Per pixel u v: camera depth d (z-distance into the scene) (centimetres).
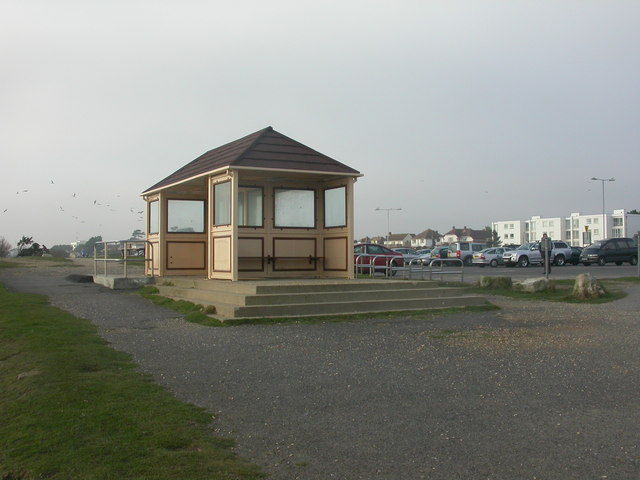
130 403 649
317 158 1634
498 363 870
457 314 1361
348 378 782
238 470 479
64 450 518
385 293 1422
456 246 5069
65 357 862
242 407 656
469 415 631
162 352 937
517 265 4675
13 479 480
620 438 562
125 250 1888
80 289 1825
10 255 5306
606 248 4522
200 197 1927
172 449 523
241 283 1423
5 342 1023
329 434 573
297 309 1270
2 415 636
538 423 605
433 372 815
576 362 877
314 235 1722
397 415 631
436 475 479
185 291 1498
